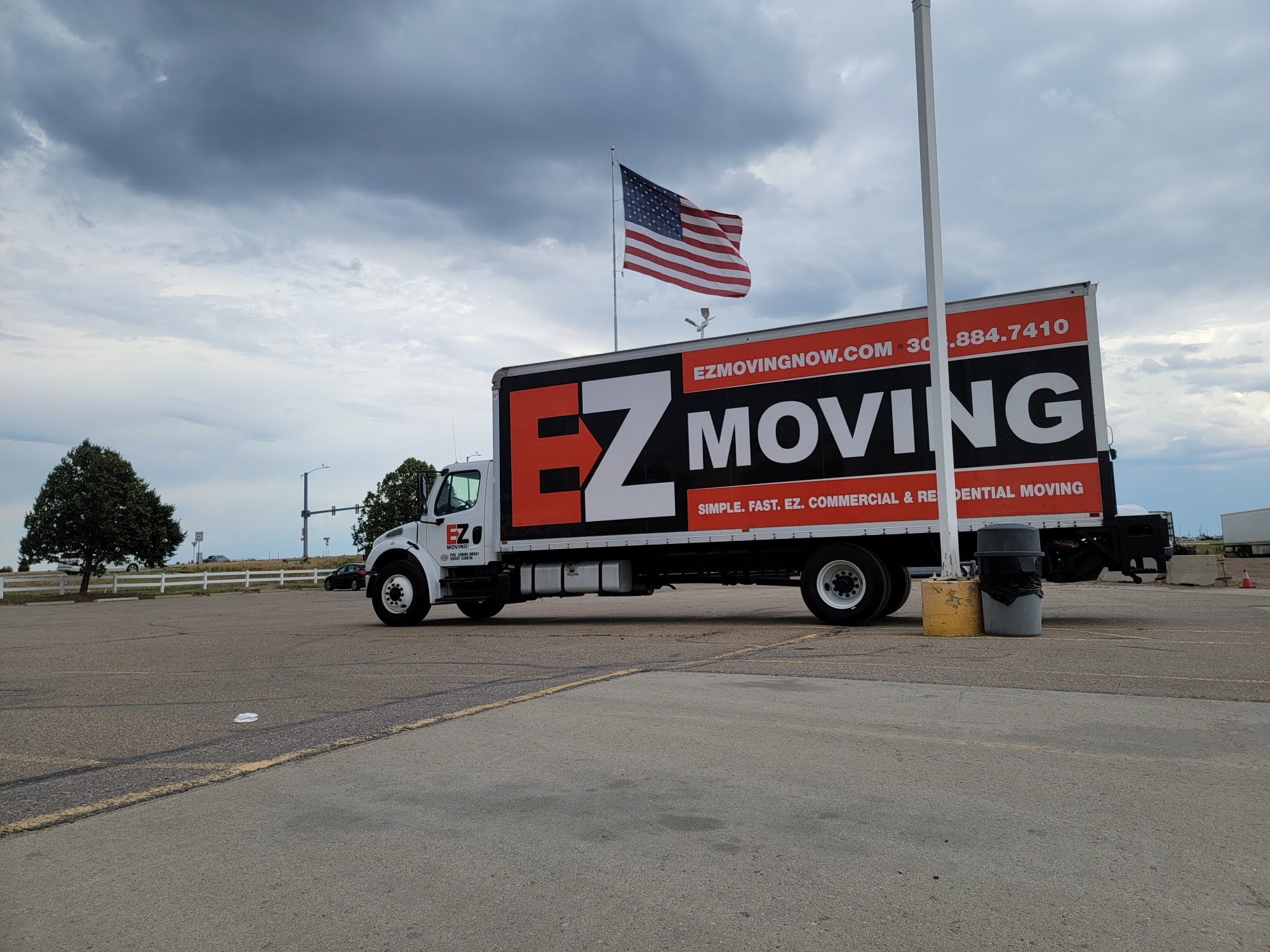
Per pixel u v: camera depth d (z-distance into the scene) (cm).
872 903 301
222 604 2995
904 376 1253
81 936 290
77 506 3788
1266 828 366
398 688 784
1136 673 738
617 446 1438
